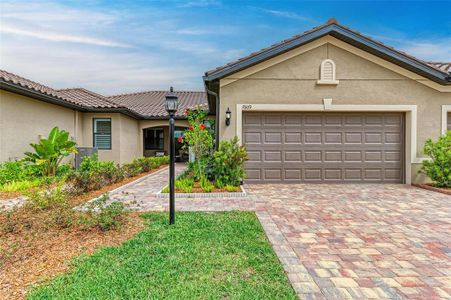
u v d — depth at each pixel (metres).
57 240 4.61
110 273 3.56
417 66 9.98
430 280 3.50
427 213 6.57
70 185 8.73
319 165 10.81
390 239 4.88
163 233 4.98
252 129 10.72
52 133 11.30
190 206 7.12
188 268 3.71
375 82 10.41
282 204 7.41
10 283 3.32
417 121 10.48
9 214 5.33
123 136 16.98
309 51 10.33
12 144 10.65
